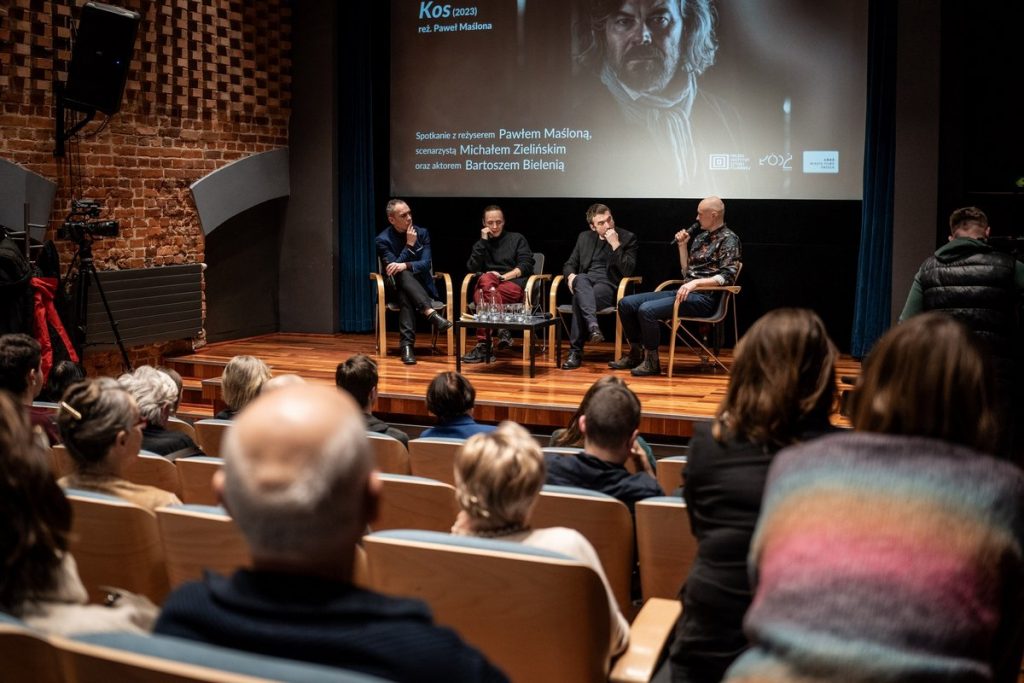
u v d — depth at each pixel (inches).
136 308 278.4
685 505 79.6
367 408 147.4
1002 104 280.4
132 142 276.4
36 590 55.7
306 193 332.8
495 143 319.9
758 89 292.4
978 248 175.6
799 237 294.7
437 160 327.0
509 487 75.5
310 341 323.0
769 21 289.3
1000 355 174.7
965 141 283.9
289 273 338.6
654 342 257.9
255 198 320.2
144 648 43.3
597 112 308.2
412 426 242.7
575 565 67.1
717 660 69.6
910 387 48.1
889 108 277.3
